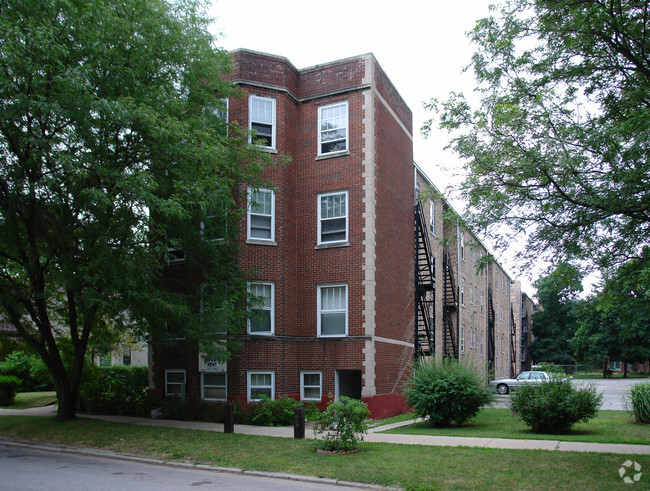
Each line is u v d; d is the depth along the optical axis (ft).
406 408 74.84
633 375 252.42
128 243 50.60
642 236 39.04
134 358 131.23
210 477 34.94
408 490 30.53
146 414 67.21
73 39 47.19
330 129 71.51
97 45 46.06
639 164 34.58
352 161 69.31
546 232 38.96
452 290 106.63
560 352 243.60
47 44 42.98
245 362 63.41
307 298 69.21
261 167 60.29
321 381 66.54
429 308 95.14
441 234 109.29
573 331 240.53
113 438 47.50
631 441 43.19
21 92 43.93
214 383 65.46
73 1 49.14
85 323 59.57
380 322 68.74
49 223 52.31
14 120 44.37
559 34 40.55
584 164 37.63
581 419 51.01
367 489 31.37
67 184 48.06
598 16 38.68
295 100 73.15
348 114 70.59
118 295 52.13
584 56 40.78
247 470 36.09
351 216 68.44
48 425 55.11
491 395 58.59
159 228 51.80
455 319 113.09
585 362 243.60
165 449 42.68
